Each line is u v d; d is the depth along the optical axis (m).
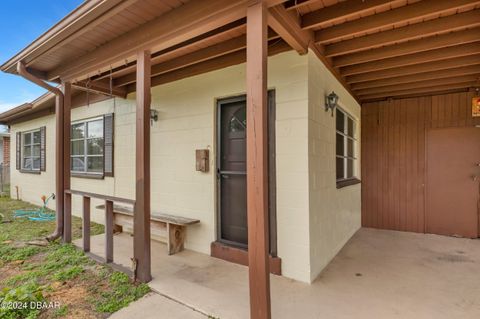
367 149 5.16
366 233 4.69
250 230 1.89
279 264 2.87
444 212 4.61
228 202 3.41
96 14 2.34
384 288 2.57
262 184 1.84
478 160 4.40
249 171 1.89
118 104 4.83
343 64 3.27
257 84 1.85
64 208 3.79
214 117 3.48
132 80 4.17
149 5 2.23
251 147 1.88
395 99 4.93
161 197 4.04
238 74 3.25
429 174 4.70
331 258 3.38
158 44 2.49
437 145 4.65
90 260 3.17
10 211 6.44
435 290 2.53
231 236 3.38
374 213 5.11
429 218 4.71
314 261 2.83
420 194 4.77
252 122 1.87
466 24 2.36
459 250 3.74
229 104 3.43
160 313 2.13
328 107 3.31
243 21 2.43
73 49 3.10
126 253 3.51
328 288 2.57
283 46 2.85
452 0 2.14
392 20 2.35
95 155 5.45
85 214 3.42
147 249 2.66
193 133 3.68
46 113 7.01
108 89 4.36
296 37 2.43
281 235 2.88
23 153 8.40
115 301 2.29
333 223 3.50
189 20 2.20
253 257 1.88
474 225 4.43
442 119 4.59
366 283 2.68
